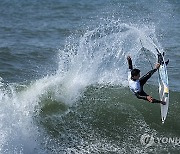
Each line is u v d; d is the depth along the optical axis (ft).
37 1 636.48
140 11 466.29
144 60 261.65
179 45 311.88
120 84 189.88
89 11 507.30
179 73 238.27
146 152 140.97
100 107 167.12
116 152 141.08
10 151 135.23
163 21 410.11
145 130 154.61
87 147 144.15
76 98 173.47
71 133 151.74
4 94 174.50
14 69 244.63
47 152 140.15
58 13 504.02
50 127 153.38
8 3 618.85
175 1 559.38
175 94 183.32
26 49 298.35
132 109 166.30
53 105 167.32
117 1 556.51
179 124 158.30
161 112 156.25
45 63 262.67
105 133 152.87
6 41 328.29
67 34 364.99
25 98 171.12
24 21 445.37
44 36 357.00
